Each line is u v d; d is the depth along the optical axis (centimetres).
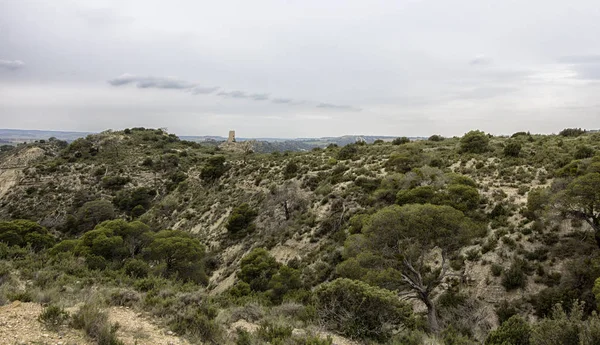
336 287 1082
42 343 574
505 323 1023
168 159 7950
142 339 710
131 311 908
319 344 721
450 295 1720
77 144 8338
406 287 1681
